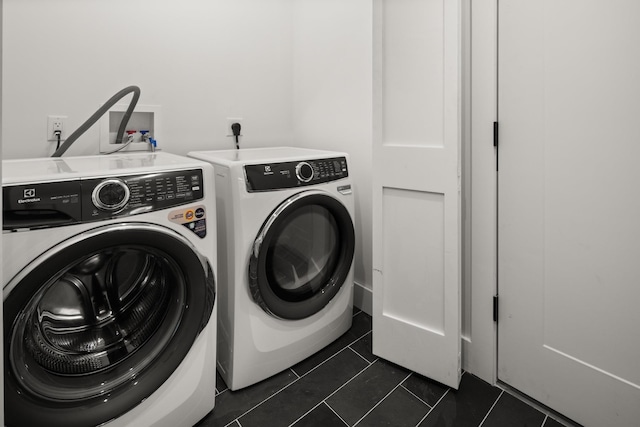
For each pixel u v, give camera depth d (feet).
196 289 3.91
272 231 4.75
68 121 5.46
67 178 3.13
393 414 4.44
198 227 3.92
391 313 5.38
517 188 4.40
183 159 4.57
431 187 4.75
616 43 3.49
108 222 3.29
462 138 4.86
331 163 5.49
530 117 4.19
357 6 6.37
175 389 3.92
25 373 3.05
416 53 4.75
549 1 3.92
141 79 6.03
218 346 5.15
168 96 6.33
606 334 3.81
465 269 5.06
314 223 5.58
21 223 2.90
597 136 3.69
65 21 5.32
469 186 4.87
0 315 2.24
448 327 4.79
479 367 5.02
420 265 5.01
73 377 3.46
